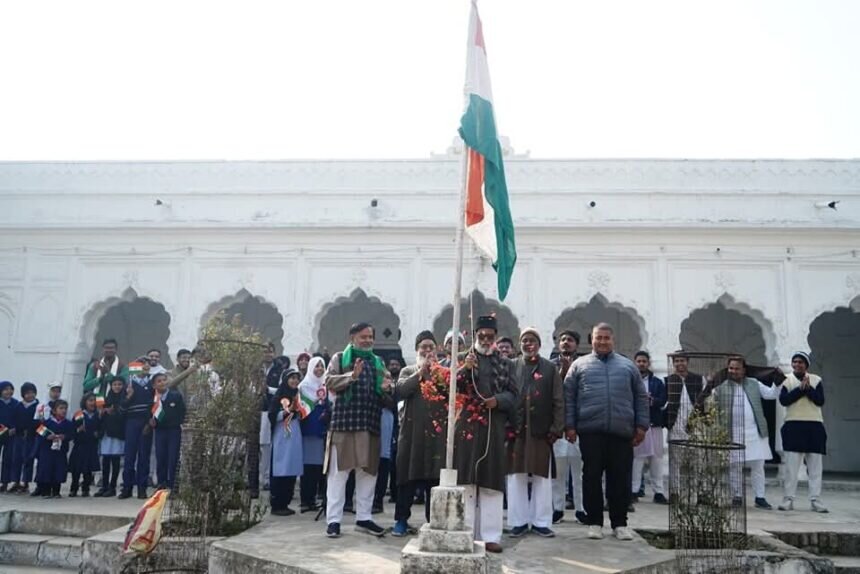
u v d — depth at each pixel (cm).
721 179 1125
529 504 555
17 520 660
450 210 1134
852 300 1078
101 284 1160
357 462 501
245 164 1188
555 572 412
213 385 572
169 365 1375
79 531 641
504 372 488
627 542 505
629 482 527
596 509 516
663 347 1068
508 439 533
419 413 502
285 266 1142
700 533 496
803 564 480
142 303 1392
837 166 1114
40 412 849
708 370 764
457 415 477
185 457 561
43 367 1140
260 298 1139
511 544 492
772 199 1105
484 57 426
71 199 1192
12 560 611
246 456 579
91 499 770
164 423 755
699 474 504
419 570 338
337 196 1155
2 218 1195
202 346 579
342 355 530
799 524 632
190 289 1145
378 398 525
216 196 1172
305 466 662
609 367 532
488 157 411
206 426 562
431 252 1121
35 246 1177
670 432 553
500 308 1245
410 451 500
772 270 1084
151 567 493
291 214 1156
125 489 774
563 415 531
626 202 1115
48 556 605
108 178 1202
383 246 1130
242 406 573
